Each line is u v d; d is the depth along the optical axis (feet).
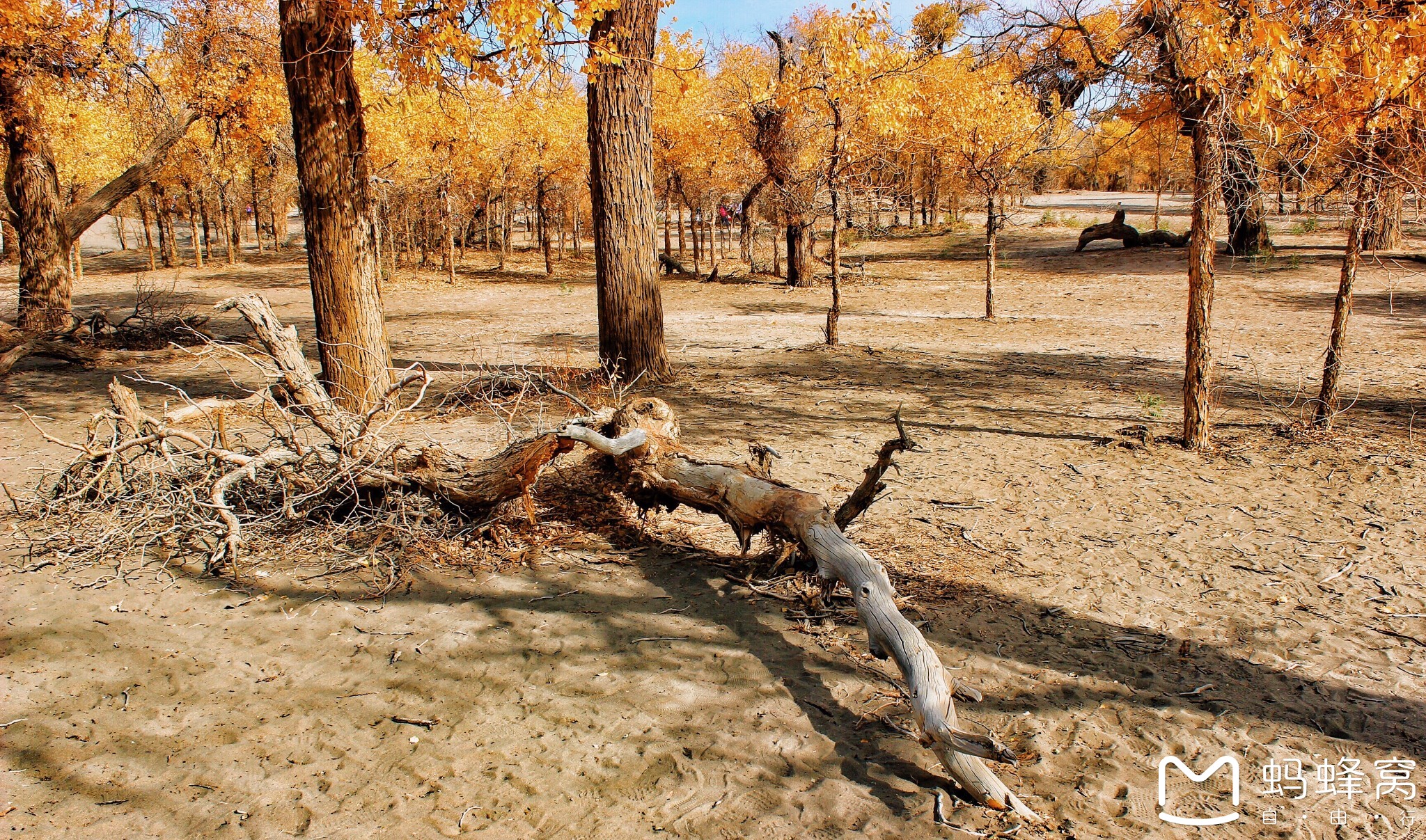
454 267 104.78
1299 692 12.10
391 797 9.99
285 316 64.28
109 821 9.57
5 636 13.64
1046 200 155.63
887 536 17.69
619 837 9.37
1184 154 81.92
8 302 67.87
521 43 22.06
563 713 11.68
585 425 18.72
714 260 88.07
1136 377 35.04
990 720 11.46
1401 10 18.29
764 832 9.46
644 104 32.78
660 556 16.94
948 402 30.66
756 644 13.51
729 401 30.99
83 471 18.28
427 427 27.27
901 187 81.56
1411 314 47.65
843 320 56.39
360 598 15.08
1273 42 16.99
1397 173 19.62
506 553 16.88
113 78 43.75
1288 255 74.69
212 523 16.56
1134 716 11.55
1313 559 16.47
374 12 24.20
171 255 107.14
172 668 12.74
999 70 26.03
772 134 72.69
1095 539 17.61
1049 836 9.39
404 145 71.61
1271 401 29.25
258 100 50.19
